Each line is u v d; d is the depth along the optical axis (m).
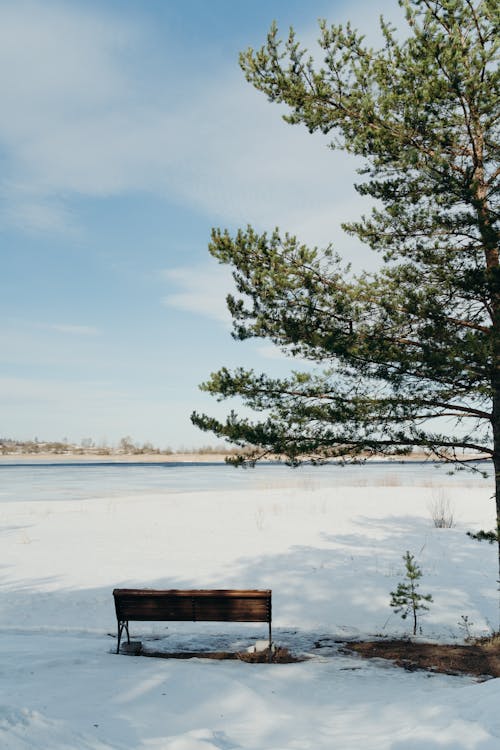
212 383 8.21
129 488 40.47
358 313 7.74
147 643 7.57
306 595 10.24
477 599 9.96
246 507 23.80
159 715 4.39
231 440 7.95
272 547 14.66
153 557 13.46
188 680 5.27
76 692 4.74
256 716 4.56
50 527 18.58
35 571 12.10
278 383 8.24
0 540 16.00
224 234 8.03
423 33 6.96
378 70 7.70
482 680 6.07
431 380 7.59
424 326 7.68
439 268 8.09
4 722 3.65
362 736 4.05
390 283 8.25
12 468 96.38
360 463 7.75
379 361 7.53
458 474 56.59
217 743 3.79
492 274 7.07
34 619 8.79
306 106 8.12
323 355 8.09
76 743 3.52
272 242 8.02
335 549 14.35
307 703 5.12
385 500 26.44
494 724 3.82
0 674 5.23
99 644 7.21
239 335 8.20
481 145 7.70
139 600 6.82
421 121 7.20
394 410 7.68
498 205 7.62
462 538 15.99
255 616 6.79
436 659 6.92
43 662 5.78
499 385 7.33
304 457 7.80
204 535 16.67
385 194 8.35
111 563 12.83
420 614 9.16
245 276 8.09
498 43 6.79
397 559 13.15
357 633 8.26
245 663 6.45
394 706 4.91
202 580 11.25
